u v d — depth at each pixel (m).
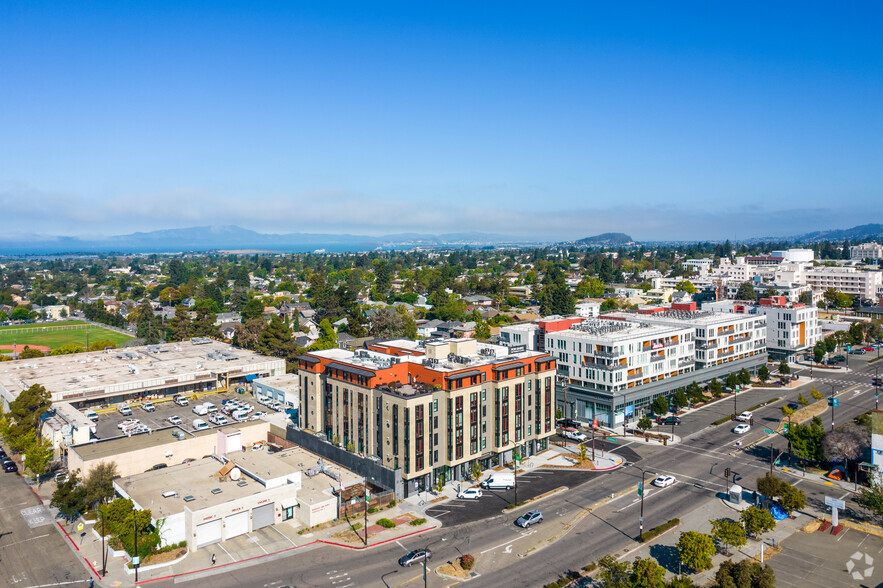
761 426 148.88
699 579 82.62
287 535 98.00
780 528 98.00
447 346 124.44
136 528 89.50
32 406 141.88
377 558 89.94
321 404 129.50
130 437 129.88
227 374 188.00
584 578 83.44
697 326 179.88
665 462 127.12
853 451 113.88
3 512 108.12
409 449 109.38
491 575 84.62
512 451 128.12
